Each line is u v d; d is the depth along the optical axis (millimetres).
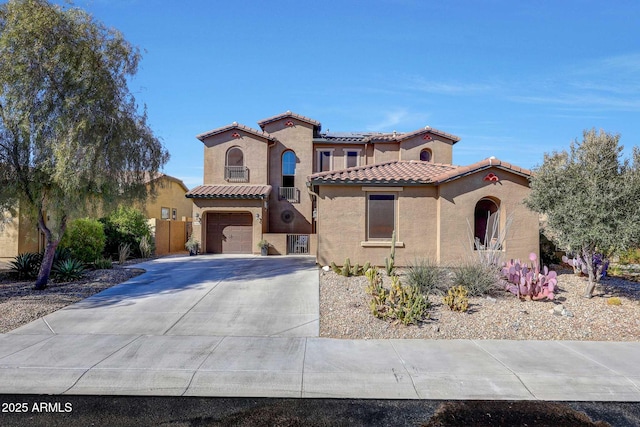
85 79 11695
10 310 9414
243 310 9773
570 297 10758
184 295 11305
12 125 11555
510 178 14766
